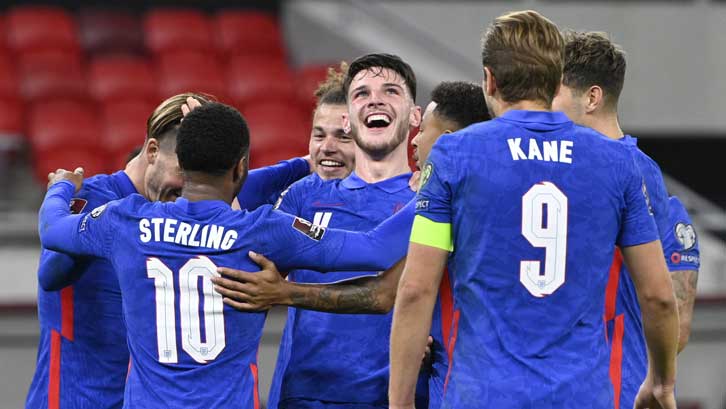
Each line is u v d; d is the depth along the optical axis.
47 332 13.82
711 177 47.84
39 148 38.72
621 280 12.67
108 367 13.71
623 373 12.60
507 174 10.93
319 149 15.77
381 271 12.35
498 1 46.97
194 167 11.81
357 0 47.34
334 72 16.91
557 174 10.96
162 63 44.62
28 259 29.69
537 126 11.11
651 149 47.81
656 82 46.62
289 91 44.31
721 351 25.69
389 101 14.55
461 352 11.05
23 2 46.84
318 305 12.01
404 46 46.47
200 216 11.77
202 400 11.58
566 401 10.72
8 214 32.53
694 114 46.84
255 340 11.99
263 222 11.77
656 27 46.66
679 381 25.61
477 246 10.96
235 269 11.67
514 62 11.14
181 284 11.65
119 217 11.90
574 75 13.23
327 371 14.45
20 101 41.56
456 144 11.09
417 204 11.16
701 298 25.69
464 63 45.25
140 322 11.75
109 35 45.34
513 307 10.90
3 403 24.17
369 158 14.78
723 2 47.00
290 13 47.28
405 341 11.06
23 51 43.84
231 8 48.59
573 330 10.93
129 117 41.53
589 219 10.96
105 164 39.31
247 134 12.00
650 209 11.56
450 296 12.85
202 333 11.64
